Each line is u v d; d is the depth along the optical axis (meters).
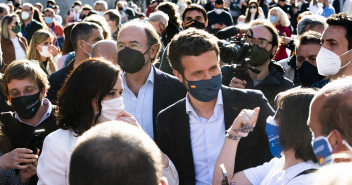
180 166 2.56
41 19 9.71
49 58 5.49
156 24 5.99
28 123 2.88
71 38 4.16
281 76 3.69
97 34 4.19
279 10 7.66
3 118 2.92
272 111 2.55
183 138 2.54
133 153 1.18
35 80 2.84
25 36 8.92
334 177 0.74
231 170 2.23
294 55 4.20
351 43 2.94
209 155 2.52
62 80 3.84
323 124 1.42
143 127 3.14
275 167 2.10
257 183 2.21
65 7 17.73
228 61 3.03
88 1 18.62
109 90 2.20
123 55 3.09
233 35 3.13
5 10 9.63
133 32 3.13
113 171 1.16
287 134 1.93
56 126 2.83
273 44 3.63
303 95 1.95
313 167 1.86
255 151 2.50
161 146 2.61
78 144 1.25
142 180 1.18
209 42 2.40
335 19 2.97
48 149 2.15
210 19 8.71
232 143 2.26
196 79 2.44
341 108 1.37
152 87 3.20
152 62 3.33
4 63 7.07
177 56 2.45
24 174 2.61
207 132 2.54
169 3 6.54
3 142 2.80
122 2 13.86
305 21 4.57
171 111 2.60
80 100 2.16
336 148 1.40
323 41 3.03
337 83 1.45
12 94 2.82
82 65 2.23
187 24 5.84
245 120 2.22
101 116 2.26
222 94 2.58
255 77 3.70
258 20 3.72
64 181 2.12
